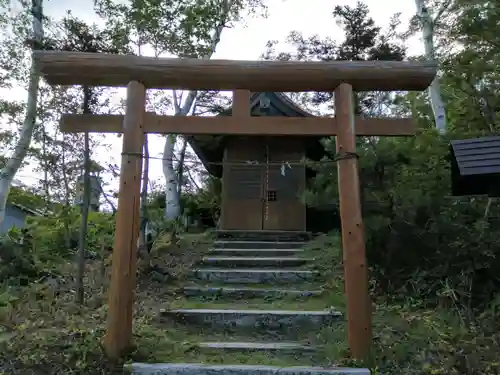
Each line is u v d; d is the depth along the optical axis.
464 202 6.10
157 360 3.83
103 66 4.21
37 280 6.34
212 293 6.10
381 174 5.96
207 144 11.51
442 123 9.23
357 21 17.12
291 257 7.75
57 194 9.89
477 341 4.00
